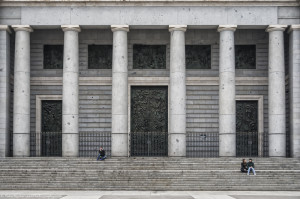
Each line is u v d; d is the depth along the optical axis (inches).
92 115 1876.2
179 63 1705.2
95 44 1898.4
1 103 1706.4
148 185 1390.3
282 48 1716.3
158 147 1850.4
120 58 1710.1
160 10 1721.2
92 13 1721.2
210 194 1262.3
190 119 1872.5
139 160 1600.6
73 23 1717.5
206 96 1881.2
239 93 1882.4
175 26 1711.4
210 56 1898.4
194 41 1889.8
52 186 1390.3
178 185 1387.8
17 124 1700.3
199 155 1823.3
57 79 1875.0
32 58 1883.6
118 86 1702.8
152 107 1882.4
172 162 1574.8
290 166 1561.3
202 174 1432.1
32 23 1721.2
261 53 1886.1
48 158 1621.6
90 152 1824.6
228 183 1396.4
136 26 1734.7
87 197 1176.2
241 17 1715.1
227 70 1700.3
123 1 1705.2
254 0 1699.1
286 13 1716.3
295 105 1699.1
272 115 1702.8
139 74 1879.9
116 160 1604.3
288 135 1790.1
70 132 1694.1
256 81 1881.2
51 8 1722.4
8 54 1743.4
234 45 1889.8
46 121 1878.7
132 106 1882.4
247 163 1469.0
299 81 1704.0
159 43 1888.5
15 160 1599.4
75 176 1437.0
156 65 1888.5
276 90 1701.5
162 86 1889.8
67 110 1697.8
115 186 1386.6
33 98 1873.8
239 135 1868.8
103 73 1889.8
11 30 1756.9
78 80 1756.9
